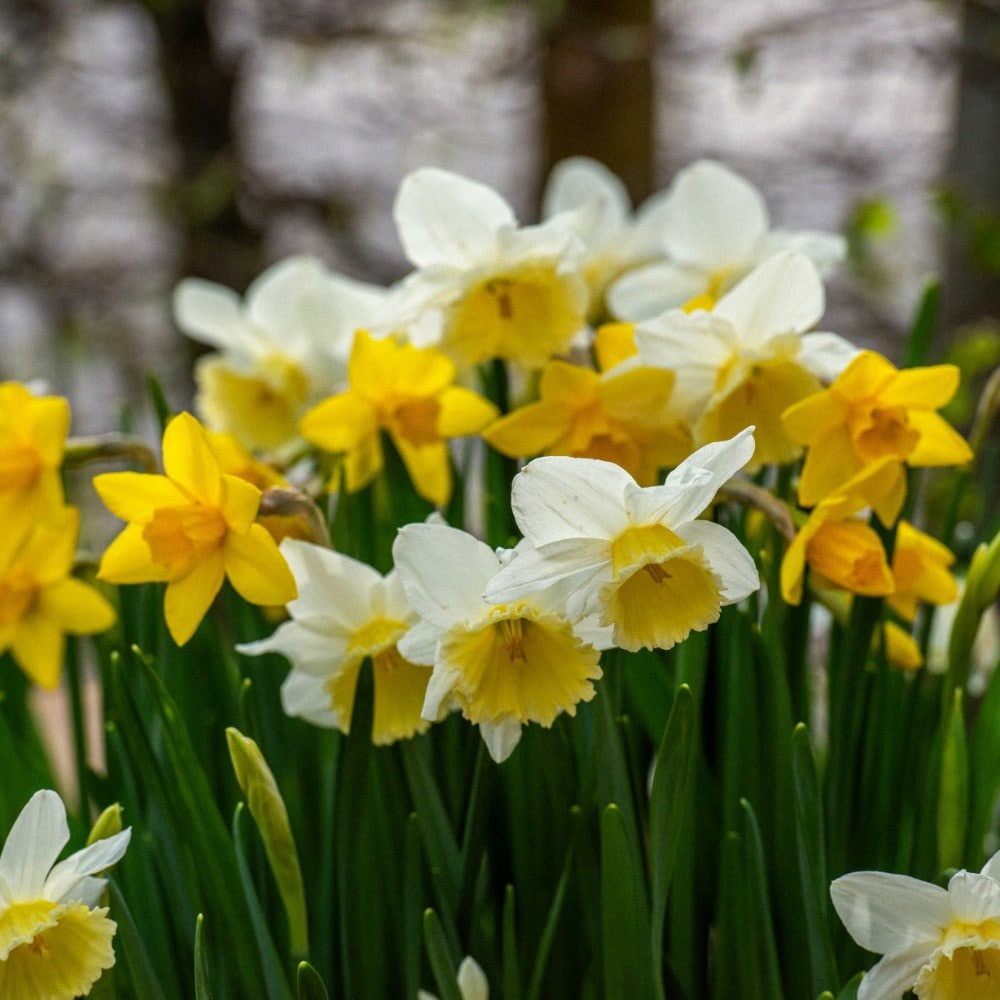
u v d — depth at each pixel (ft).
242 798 3.33
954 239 7.20
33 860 2.96
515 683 2.97
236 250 8.55
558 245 3.26
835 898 2.99
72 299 8.55
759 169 8.38
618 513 2.94
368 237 8.98
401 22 8.51
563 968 3.22
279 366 3.90
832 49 7.68
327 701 3.18
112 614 3.37
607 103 8.18
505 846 3.26
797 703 3.27
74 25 8.71
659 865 3.03
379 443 3.36
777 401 3.19
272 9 8.36
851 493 3.11
